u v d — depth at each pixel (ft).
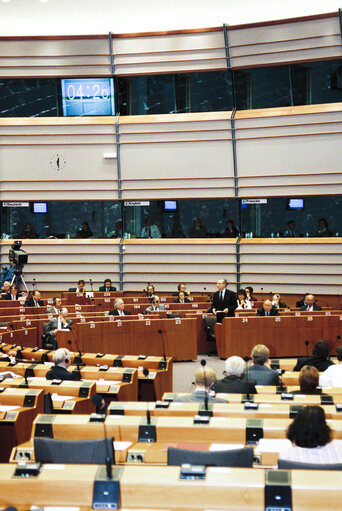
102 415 15.79
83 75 58.39
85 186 60.59
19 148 60.29
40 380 22.77
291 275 56.85
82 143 59.88
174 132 58.70
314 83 55.52
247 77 57.00
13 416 18.52
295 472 10.87
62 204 61.62
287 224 57.47
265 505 10.47
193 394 18.58
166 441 15.34
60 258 61.11
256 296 57.93
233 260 58.39
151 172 59.67
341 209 56.49
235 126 57.31
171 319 39.75
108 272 60.95
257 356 23.02
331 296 55.83
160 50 56.95
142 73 57.88
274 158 56.80
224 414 16.83
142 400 26.40
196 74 57.98
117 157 59.82
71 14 57.36
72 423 15.56
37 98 59.93
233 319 39.99
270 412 16.69
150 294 51.57
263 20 55.93
